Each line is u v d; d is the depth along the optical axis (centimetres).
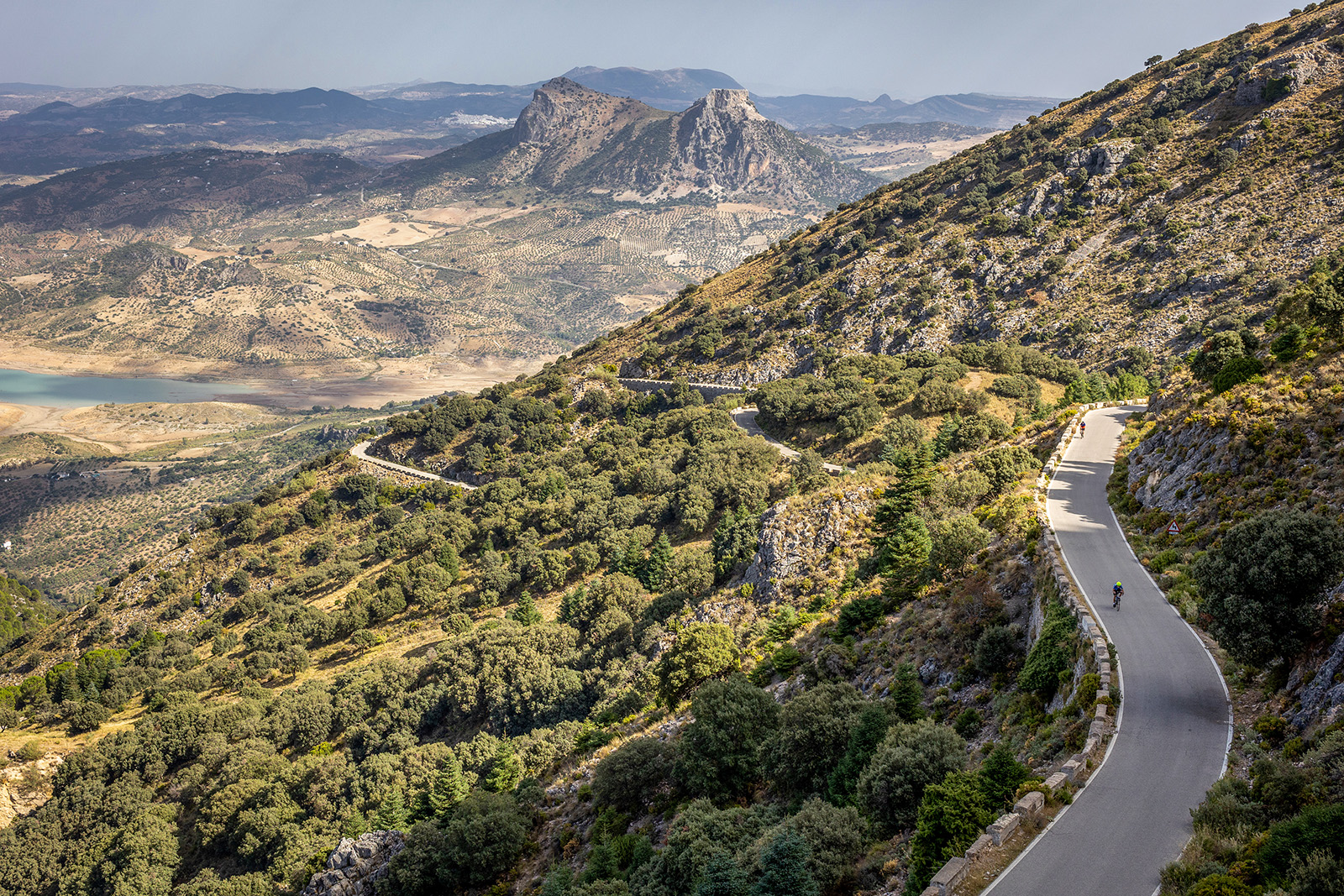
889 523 6600
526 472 18650
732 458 13788
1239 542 3008
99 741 10962
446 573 13875
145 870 7900
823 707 3847
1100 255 19762
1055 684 3447
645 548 12294
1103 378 14250
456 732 8919
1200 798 2439
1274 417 4888
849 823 2989
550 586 12550
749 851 3152
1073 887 2130
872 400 14738
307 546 18962
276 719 10162
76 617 19412
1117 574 4344
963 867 2212
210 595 18038
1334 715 2409
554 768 6594
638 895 3594
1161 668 3225
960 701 3944
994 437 10306
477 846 5100
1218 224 18338
